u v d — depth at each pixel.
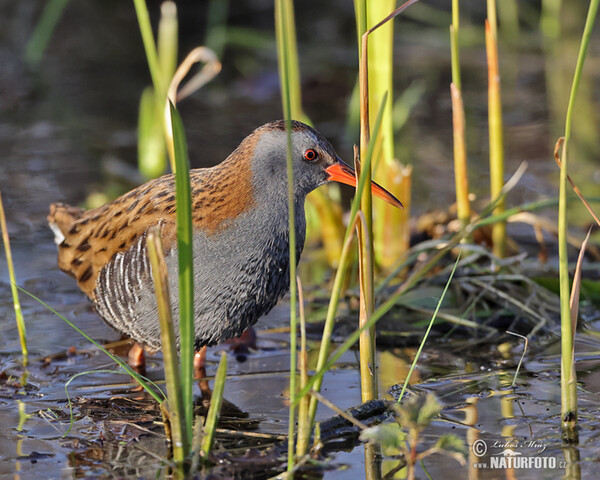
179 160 5.87
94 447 7.11
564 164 6.57
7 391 8.20
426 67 18.77
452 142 15.35
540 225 11.03
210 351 9.25
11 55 19.20
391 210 10.66
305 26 21.00
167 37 12.82
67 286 10.77
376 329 9.63
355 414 7.35
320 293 10.46
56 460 6.89
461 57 19.19
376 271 10.80
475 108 16.84
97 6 21.30
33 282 10.79
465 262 9.77
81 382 8.44
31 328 9.65
